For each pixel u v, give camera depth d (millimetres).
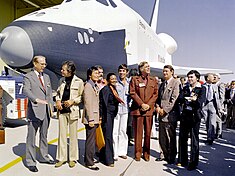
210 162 5520
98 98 4934
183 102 5105
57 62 7297
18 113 7805
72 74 4879
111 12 9727
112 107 5039
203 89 4871
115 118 5516
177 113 5223
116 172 4719
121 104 5582
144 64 5293
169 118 5207
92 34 8219
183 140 5129
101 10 9391
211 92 7207
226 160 5703
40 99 4680
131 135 6676
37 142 6676
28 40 6746
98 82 5816
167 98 5230
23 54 6770
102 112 5078
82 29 7930
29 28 6902
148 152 5461
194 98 4887
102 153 5270
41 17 7480
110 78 5066
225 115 11445
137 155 5449
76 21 8070
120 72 5637
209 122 7246
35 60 4699
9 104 7703
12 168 4766
